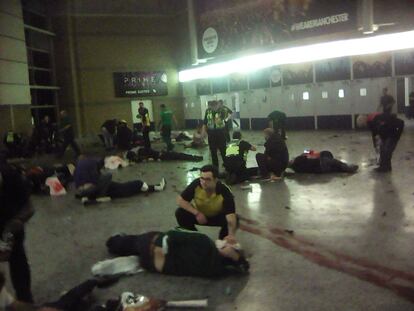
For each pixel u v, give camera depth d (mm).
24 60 16578
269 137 8750
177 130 24969
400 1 12953
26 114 16625
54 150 17062
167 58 25453
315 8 14516
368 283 3771
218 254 4082
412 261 4180
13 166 3480
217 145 10008
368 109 18031
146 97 25016
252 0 16703
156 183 9102
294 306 3463
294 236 5133
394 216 5617
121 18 23969
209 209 4699
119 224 6168
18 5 16234
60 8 22359
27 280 3615
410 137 13766
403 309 3311
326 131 18328
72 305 3551
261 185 8211
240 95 22500
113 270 4254
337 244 4770
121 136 17172
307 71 19500
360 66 17953
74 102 22875
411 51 16672
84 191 7781
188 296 3764
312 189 7547
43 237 5793
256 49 16828
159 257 4250
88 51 23203
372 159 10086
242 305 3545
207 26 19031
